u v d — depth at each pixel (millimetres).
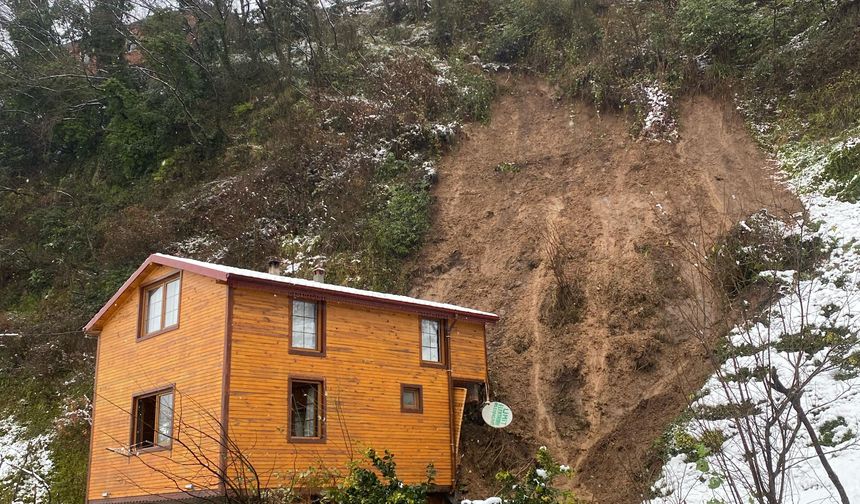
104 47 34938
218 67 34719
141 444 15328
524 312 20141
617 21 29469
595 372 17641
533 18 31406
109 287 25109
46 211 29906
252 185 26750
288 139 28516
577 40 29359
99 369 16891
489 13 33844
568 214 22641
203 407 13859
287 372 14461
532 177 24812
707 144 23047
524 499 10750
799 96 22734
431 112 28625
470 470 16766
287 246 24438
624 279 19328
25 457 20312
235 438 13344
